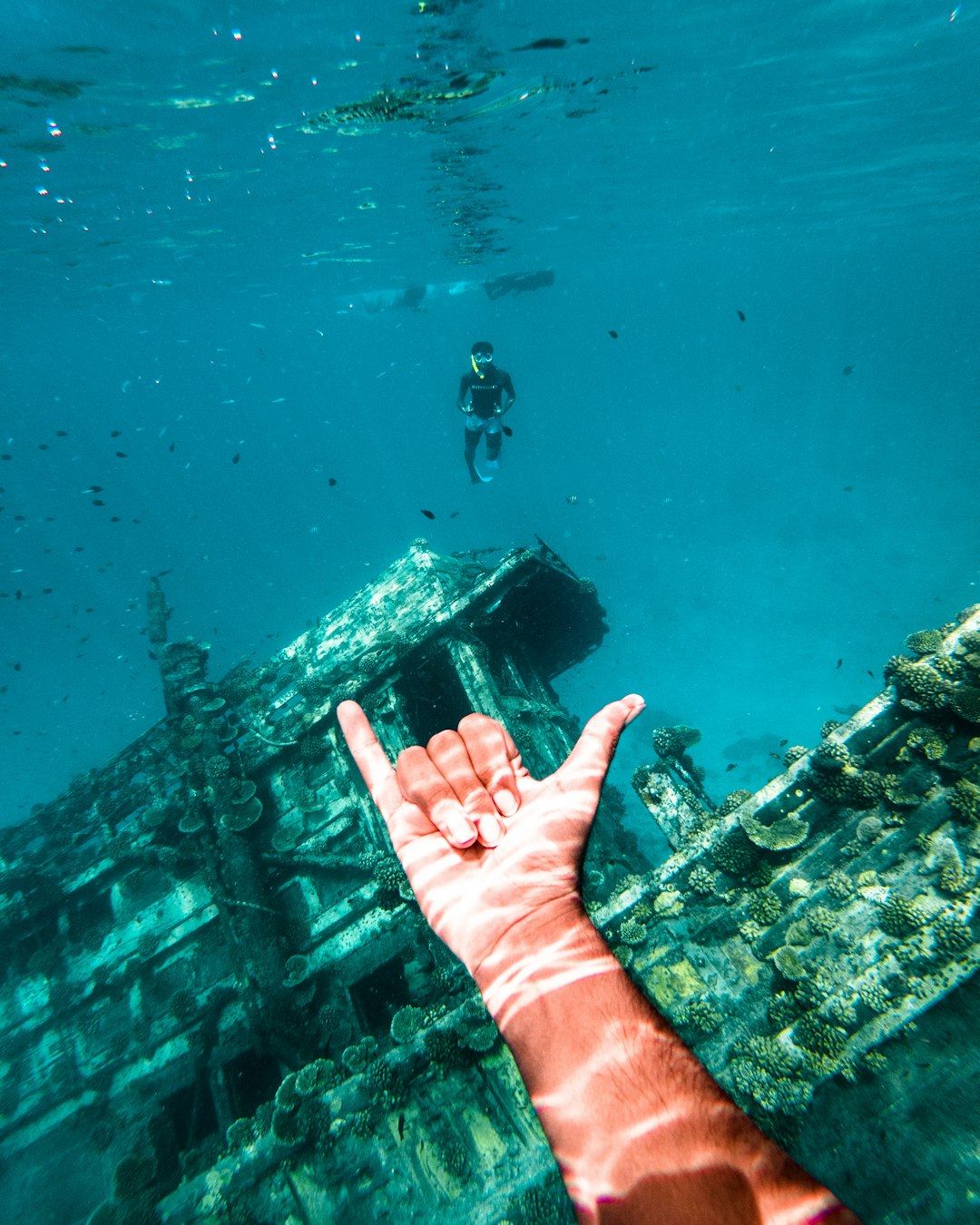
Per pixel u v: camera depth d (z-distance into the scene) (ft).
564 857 3.78
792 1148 18.58
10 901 36.01
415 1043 23.79
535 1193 20.38
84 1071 32.86
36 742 158.71
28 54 25.82
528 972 3.29
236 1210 22.03
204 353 165.17
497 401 46.26
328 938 32.53
